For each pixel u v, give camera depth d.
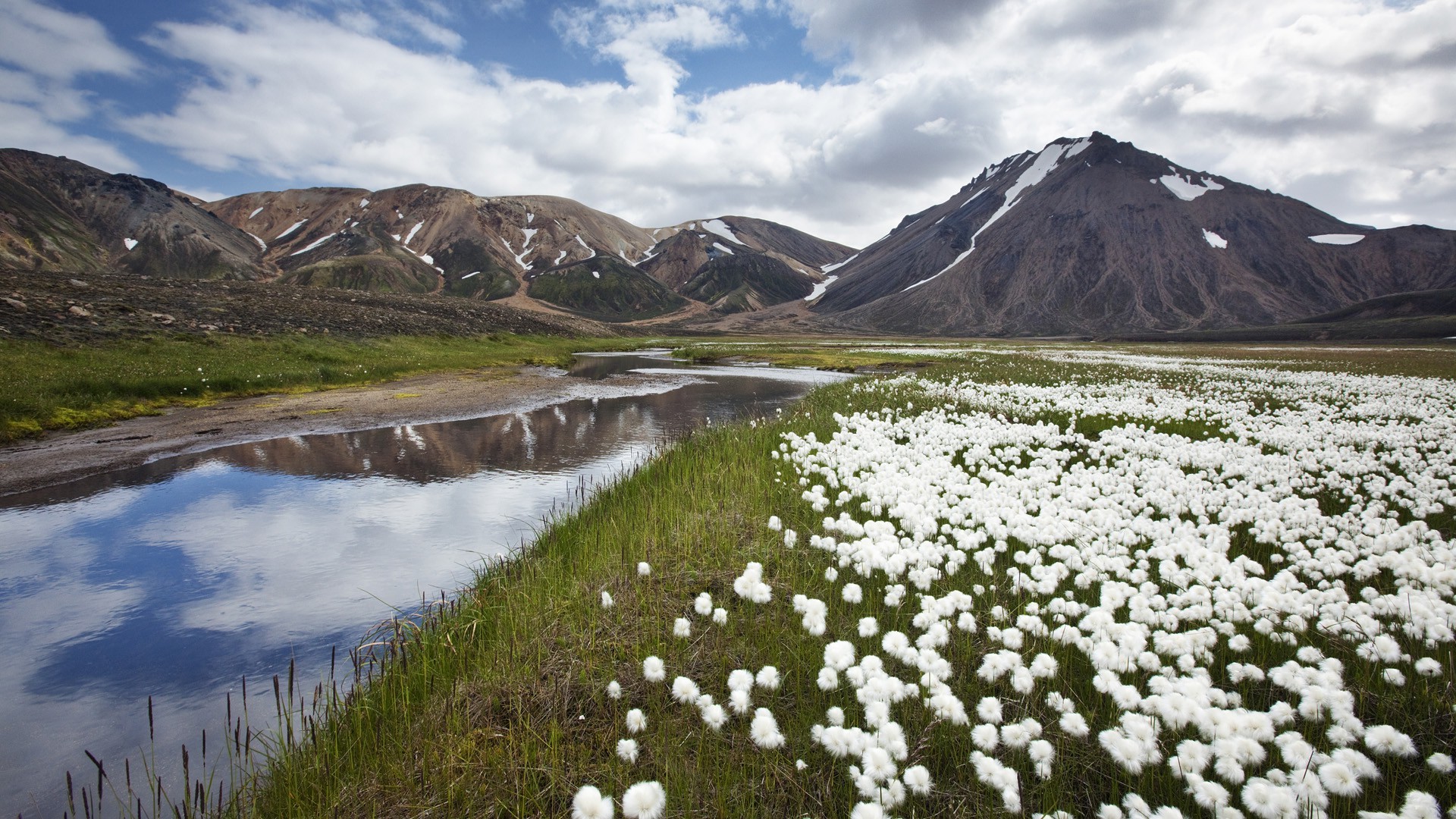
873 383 27.92
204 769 4.83
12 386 18.73
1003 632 5.36
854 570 7.25
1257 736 3.97
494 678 5.33
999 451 13.38
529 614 6.39
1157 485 10.55
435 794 4.19
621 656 5.61
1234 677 4.93
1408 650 5.48
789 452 13.63
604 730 4.70
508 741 4.60
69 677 6.17
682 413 24.73
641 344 94.12
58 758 4.99
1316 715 4.27
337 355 33.91
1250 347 90.06
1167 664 5.40
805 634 5.81
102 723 5.45
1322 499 10.46
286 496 12.40
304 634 7.04
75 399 19.28
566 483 13.55
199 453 15.91
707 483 10.91
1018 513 8.40
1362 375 31.50
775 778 4.22
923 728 4.68
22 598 7.88
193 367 25.77
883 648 5.33
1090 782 4.23
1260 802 3.47
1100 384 27.61
